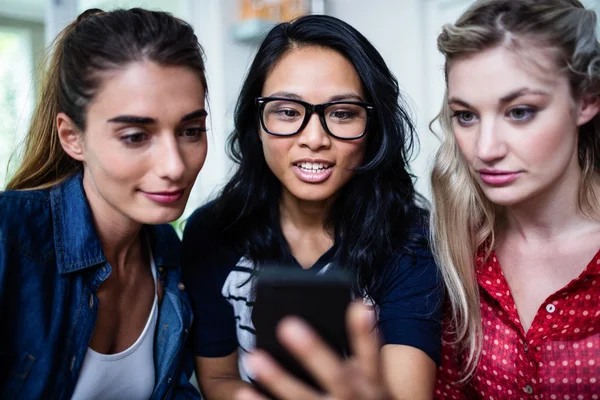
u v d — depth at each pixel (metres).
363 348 0.53
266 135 1.03
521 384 0.91
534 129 0.80
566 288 0.86
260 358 0.57
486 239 1.00
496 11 0.80
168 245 1.07
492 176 0.84
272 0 2.45
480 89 0.81
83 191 0.90
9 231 0.81
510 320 0.92
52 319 0.83
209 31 2.54
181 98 0.80
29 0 2.53
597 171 0.91
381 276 1.06
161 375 1.00
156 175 0.81
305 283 0.64
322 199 1.07
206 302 1.11
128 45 0.77
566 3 0.80
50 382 0.82
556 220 0.92
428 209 1.21
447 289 1.00
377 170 1.08
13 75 2.51
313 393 0.56
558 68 0.78
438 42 0.87
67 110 0.83
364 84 1.03
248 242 1.12
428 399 0.91
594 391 0.86
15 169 1.02
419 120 2.34
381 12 2.49
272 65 1.03
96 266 0.89
